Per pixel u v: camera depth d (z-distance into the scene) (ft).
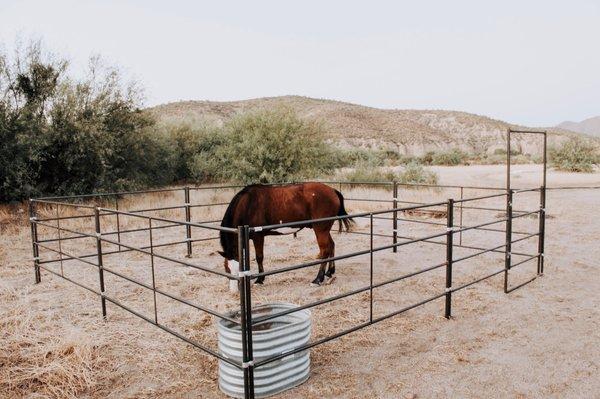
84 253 29.99
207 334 16.07
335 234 36.60
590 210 45.96
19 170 45.52
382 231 37.52
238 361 11.66
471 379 12.60
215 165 69.72
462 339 15.38
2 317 17.43
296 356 12.26
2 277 24.08
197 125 80.07
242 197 20.58
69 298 20.36
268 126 62.59
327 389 12.11
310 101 345.72
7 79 47.03
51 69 49.60
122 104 54.70
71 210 44.47
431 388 12.14
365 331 16.14
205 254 29.84
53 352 14.16
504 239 33.24
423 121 352.69
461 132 324.80
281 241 33.86
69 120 49.03
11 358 14.08
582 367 13.23
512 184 73.51
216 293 20.84
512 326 16.48
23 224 38.27
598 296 19.75
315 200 21.67
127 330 16.29
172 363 13.91
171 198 53.26
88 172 52.21
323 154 67.21
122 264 26.91
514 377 12.69
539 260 23.29
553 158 108.58
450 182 75.97
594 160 103.81
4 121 44.93
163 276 23.98
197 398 11.97
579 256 27.20
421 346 14.88
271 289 21.50
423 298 19.86
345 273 24.35
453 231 17.15
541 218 22.99
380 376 12.85
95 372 13.29
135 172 57.82
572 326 16.38
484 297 19.77
